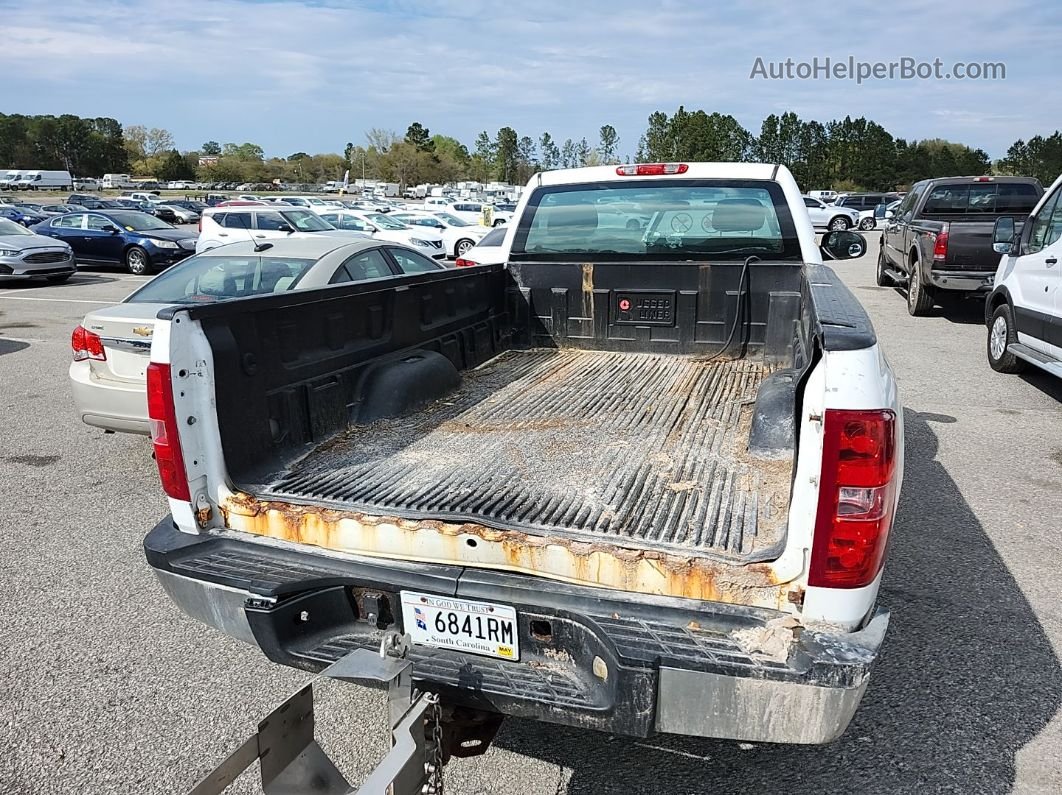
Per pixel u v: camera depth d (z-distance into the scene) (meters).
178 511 2.56
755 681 1.93
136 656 3.44
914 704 3.02
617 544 2.18
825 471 1.92
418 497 2.56
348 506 2.48
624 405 3.66
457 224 28.72
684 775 2.68
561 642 2.18
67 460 6.02
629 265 4.64
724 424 3.35
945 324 11.76
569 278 4.79
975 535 4.54
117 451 6.24
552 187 4.82
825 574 1.96
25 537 4.63
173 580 2.51
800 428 2.03
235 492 2.61
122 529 4.75
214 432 2.57
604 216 4.72
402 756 1.86
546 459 2.93
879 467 1.90
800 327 3.55
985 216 12.80
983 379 8.32
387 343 3.63
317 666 2.33
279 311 2.88
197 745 2.87
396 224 25.33
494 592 2.21
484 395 3.87
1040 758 2.71
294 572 2.41
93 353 5.45
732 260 4.54
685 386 3.99
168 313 2.42
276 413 2.89
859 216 38.25
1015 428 6.59
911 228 12.87
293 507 2.48
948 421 6.80
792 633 1.97
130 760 2.79
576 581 2.18
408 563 2.35
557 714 2.10
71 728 2.96
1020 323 7.89
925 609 3.72
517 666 2.22
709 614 2.04
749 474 2.75
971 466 5.70
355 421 3.38
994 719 2.93
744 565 2.05
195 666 3.37
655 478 2.72
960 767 2.68
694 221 4.57
